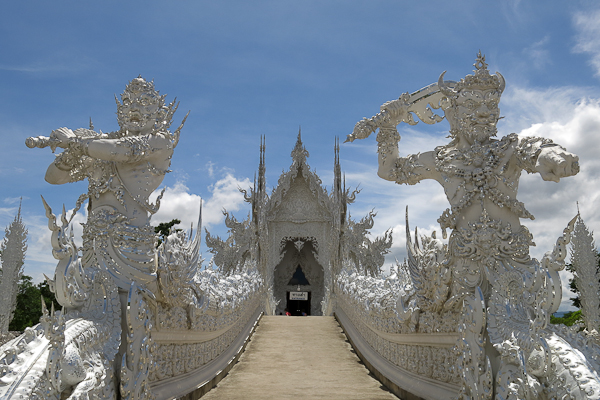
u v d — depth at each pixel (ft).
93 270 14.25
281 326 51.80
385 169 19.63
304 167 89.04
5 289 31.24
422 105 19.52
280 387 25.20
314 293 102.68
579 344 11.64
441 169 17.02
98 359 12.39
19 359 9.95
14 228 32.27
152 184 16.76
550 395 11.35
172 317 19.35
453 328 17.15
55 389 10.41
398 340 24.21
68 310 12.57
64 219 12.42
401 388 22.38
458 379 16.97
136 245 15.72
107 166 16.28
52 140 14.82
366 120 19.51
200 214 22.25
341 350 38.40
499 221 15.28
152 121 17.15
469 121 16.69
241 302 37.86
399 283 24.31
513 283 13.94
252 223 80.64
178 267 18.11
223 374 28.30
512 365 12.82
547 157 13.28
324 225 89.30
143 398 14.69
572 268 24.39
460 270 15.66
